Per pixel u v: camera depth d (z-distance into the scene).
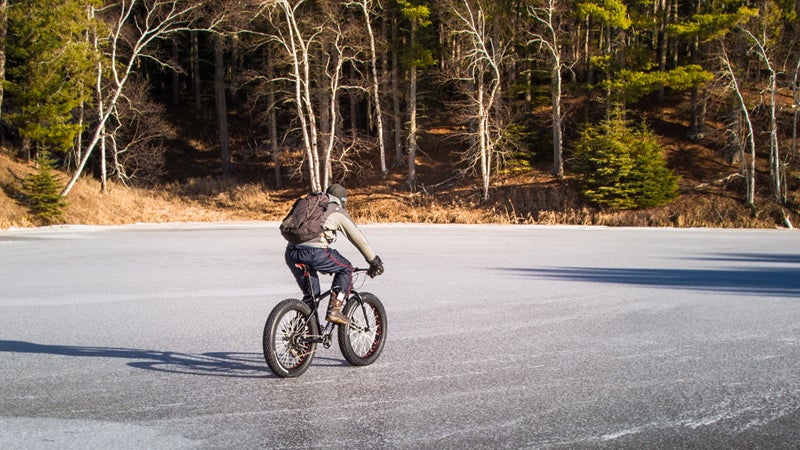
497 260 15.31
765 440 4.18
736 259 15.49
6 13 29.03
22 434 4.29
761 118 36.06
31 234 24.16
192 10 37.09
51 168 31.31
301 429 4.38
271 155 45.16
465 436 4.24
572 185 34.69
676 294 10.27
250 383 5.51
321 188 37.19
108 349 6.73
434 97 44.62
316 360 6.29
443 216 32.97
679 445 4.10
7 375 5.75
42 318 8.38
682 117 39.84
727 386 5.35
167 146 46.91
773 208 29.66
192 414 4.70
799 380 5.52
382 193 37.25
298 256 5.69
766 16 30.61
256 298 9.98
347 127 48.91
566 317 8.39
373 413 4.70
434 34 40.09
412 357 6.35
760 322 8.05
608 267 13.90
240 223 31.48
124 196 34.94
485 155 35.12
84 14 30.41
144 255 16.50
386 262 14.88
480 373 5.77
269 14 35.56
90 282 11.68
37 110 29.72
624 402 4.94
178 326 7.89
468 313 8.66
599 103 38.34
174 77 52.38
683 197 31.94
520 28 36.25
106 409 4.82
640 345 6.82
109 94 35.28
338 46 37.56
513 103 39.34
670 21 38.91
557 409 4.78
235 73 46.62
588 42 41.69
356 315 6.49
